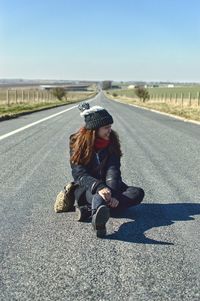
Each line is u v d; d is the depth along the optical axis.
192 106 46.50
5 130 16.61
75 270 3.83
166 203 6.21
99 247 4.41
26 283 3.54
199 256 4.20
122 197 5.45
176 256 4.19
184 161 10.10
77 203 5.35
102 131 5.14
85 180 5.05
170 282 3.60
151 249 4.38
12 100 59.34
